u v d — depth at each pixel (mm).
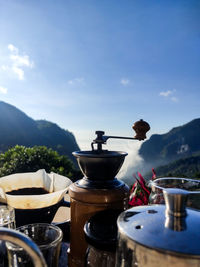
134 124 917
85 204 735
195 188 695
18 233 353
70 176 3240
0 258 633
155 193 691
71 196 769
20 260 533
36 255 345
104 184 753
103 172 747
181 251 348
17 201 792
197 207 568
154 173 991
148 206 541
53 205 865
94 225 641
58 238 621
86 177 804
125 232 425
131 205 902
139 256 386
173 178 746
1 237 343
